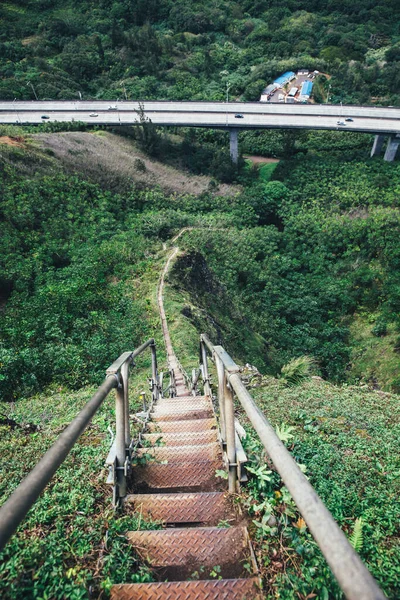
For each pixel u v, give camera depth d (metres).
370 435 4.79
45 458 1.65
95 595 2.27
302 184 44.00
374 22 91.94
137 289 18.81
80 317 15.43
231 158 50.06
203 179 47.00
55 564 2.38
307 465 3.68
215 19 97.75
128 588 2.28
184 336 14.11
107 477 3.09
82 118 50.62
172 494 3.10
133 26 98.62
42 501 2.99
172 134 55.03
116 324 14.88
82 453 3.81
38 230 26.22
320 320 28.12
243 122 49.09
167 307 16.52
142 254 23.28
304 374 8.52
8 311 17.52
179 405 6.36
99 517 2.83
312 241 34.66
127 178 40.28
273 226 38.50
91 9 102.94
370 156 48.53
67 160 37.91
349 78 68.25
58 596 2.18
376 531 2.87
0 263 21.83
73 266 21.92
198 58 79.94
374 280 29.72
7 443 4.75
